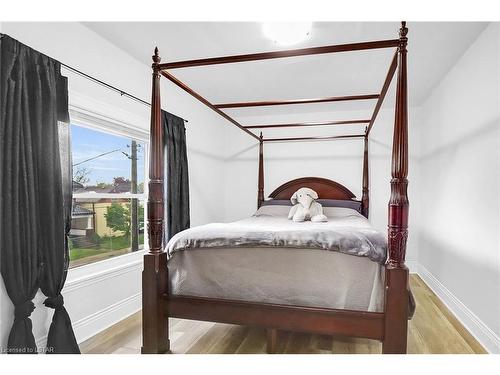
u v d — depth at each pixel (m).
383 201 4.05
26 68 1.67
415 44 2.31
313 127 4.30
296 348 1.93
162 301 1.85
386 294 1.50
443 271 2.92
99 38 2.27
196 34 2.23
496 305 1.91
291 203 4.00
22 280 1.60
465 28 2.09
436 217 3.17
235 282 1.81
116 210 2.65
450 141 2.78
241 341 2.04
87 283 2.13
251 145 4.54
